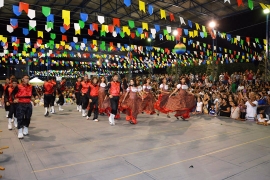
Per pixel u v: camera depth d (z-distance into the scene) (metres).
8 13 15.20
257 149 4.50
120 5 14.59
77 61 26.53
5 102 6.34
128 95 7.24
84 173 3.43
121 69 26.91
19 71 26.53
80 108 10.27
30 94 5.66
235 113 7.76
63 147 4.73
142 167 3.65
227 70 16.84
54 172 3.48
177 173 3.41
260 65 14.96
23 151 4.48
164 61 20.56
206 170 3.52
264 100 7.73
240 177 3.27
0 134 5.91
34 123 7.36
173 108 7.62
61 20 17.91
